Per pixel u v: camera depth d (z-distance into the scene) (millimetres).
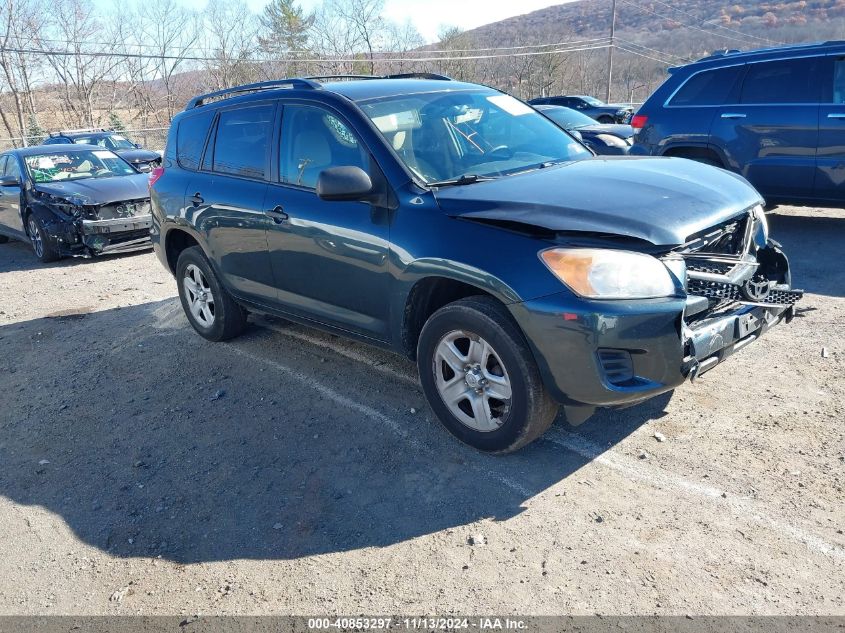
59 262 9820
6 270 9578
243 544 3176
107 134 19141
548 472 3488
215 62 48375
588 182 3666
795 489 3184
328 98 4293
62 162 10555
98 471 3918
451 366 3641
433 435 3938
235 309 5531
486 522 3162
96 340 6133
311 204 4242
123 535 3324
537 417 3371
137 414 4570
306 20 53938
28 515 3561
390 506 3346
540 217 3250
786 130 7324
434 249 3516
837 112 6988
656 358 3127
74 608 2877
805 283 6031
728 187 3809
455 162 4047
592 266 3066
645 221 3188
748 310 3600
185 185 5395
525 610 2641
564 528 3070
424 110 4312
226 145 5090
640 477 3379
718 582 2691
